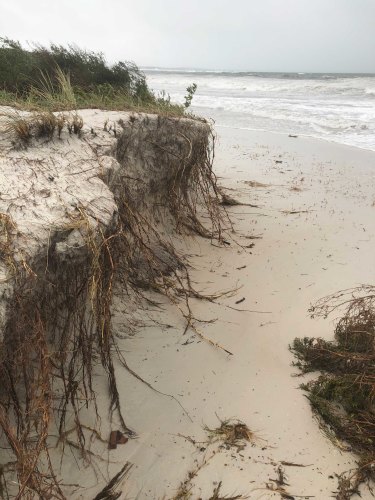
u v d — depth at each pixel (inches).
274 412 120.6
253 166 372.5
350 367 130.3
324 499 98.3
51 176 118.3
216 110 805.2
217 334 152.1
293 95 1154.7
